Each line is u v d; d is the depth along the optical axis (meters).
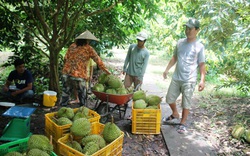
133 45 5.85
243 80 5.79
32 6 6.87
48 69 7.62
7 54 12.62
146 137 4.51
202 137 4.52
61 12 6.68
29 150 2.68
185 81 4.54
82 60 5.02
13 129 3.83
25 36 6.71
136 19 7.11
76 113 3.86
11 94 5.66
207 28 4.77
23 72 5.79
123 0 5.77
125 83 6.02
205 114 5.79
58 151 3.29
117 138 3.20
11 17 6.16
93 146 2.93
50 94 5.71
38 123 4.86
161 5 7.31
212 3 4.60
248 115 5.50
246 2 4.39
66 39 5.94
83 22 6.95
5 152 2.72
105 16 6.91
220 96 7.23
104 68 4.98
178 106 6.36
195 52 4.46
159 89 8.12
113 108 4.94
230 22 4.61
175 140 4.35
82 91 5.20
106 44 8.38
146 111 4.50
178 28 7.48
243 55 5.55
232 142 4.36
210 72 9.49
